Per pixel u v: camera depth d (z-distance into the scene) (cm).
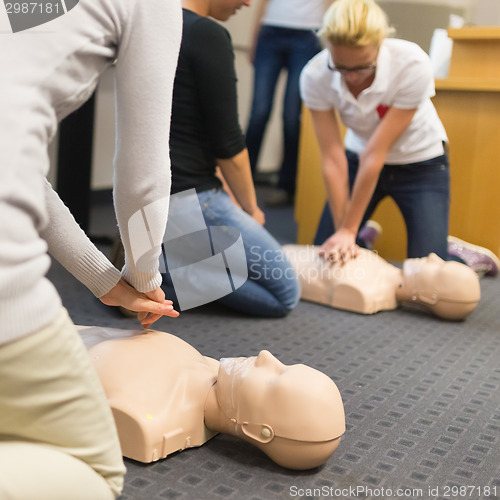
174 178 165
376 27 163
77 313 164
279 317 171
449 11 278
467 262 220
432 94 181
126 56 66
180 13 68
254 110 330
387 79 175
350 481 92
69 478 64
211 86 157
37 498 61
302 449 90
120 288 89
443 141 207
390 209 242
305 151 255
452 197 235
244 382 94
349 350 149
